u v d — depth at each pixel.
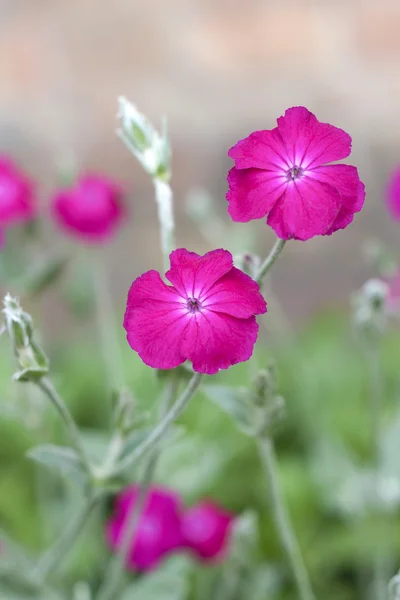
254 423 0.51
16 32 1.45
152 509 0.60
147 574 0.58
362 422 0.73
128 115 0.51
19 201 0.64
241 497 0.67
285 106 1.40
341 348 0.86
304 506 0.65
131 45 1.45
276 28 1.43
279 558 0.64
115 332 0.85
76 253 0.78
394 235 1.18
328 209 0.45
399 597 0.48
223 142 1.35
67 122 1.40
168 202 0.51
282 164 0.46
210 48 1.44
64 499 0.67
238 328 0.45
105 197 0.66
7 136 1.37
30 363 0.49
